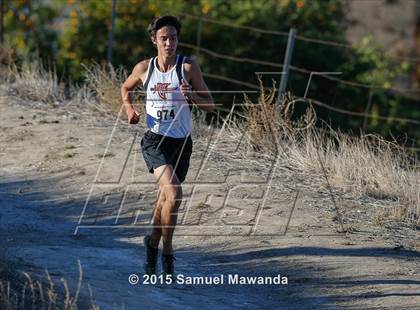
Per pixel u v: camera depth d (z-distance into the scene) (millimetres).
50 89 33812
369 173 25312
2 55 37281
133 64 42562
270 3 44000
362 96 42250
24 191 24312
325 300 17359
